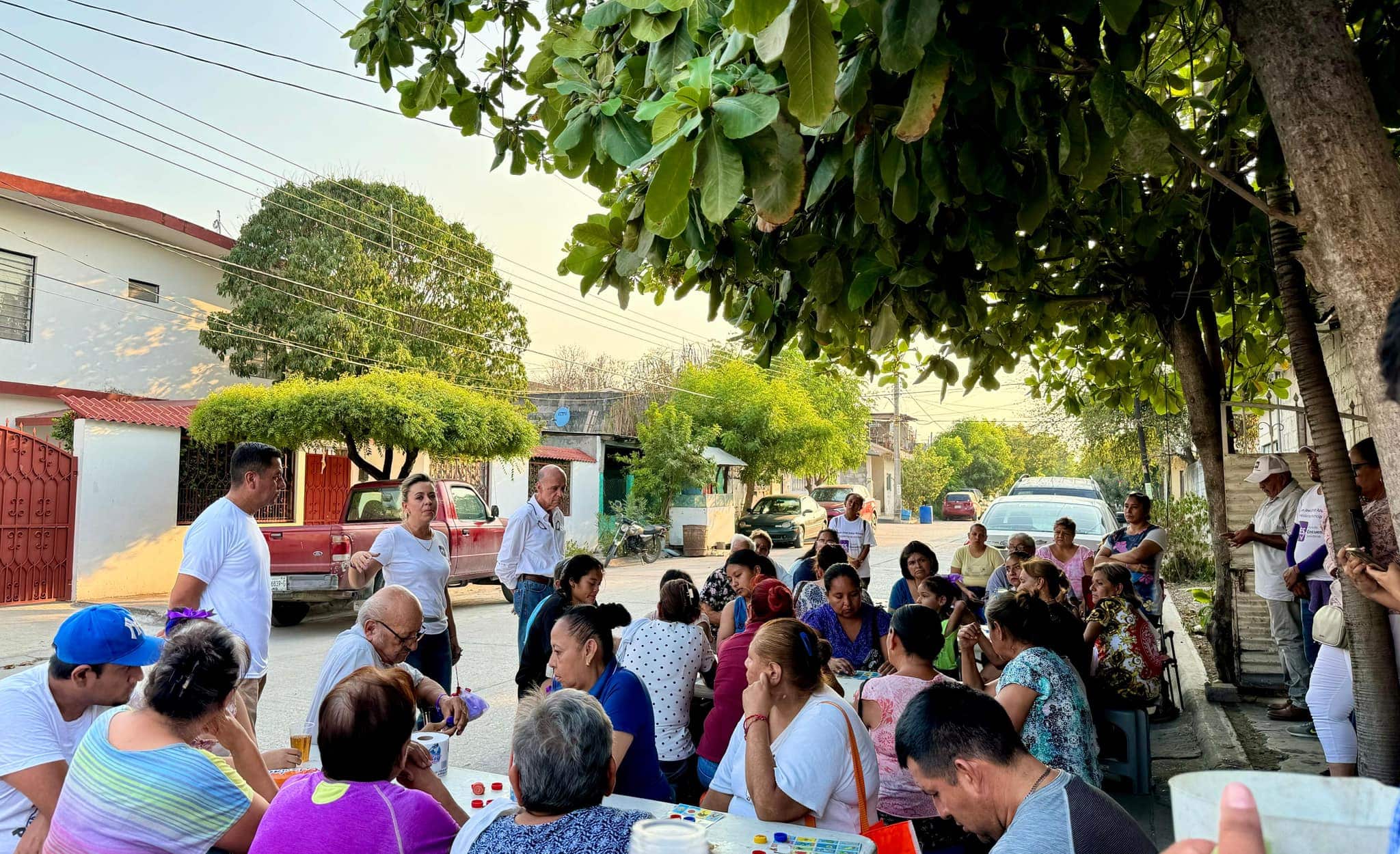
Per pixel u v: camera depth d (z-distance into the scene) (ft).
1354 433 29.40
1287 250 13.69
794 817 10.62
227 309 69.56
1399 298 3.90
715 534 91.35
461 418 53.98
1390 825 3.62
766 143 8.79
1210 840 3.90
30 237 55.42
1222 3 9.79
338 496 67.10
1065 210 20.29
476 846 8.02
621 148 10.33
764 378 105.19
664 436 89.40
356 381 52.44
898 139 10.82
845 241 14.26
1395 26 12.85
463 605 50.01
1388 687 13.17
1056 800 7.23
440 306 78.48
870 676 18.94
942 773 7.61
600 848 7.63
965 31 10.11
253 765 10.25
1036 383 33.63
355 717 8.41
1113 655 19.63
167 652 9.08
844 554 25.63
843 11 10.59
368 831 8.13
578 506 84.79
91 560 49.01
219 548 15.87
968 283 18.20
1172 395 31.81
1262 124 13.48
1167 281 25.18
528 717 8.36
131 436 51.29
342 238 70.33
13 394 54.49
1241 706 24.70
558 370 131.64
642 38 9.98
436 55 17.13
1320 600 20.44
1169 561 53.31
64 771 10.03
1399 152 16.57
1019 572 26.86
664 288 18.71
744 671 14.96
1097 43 11.11
